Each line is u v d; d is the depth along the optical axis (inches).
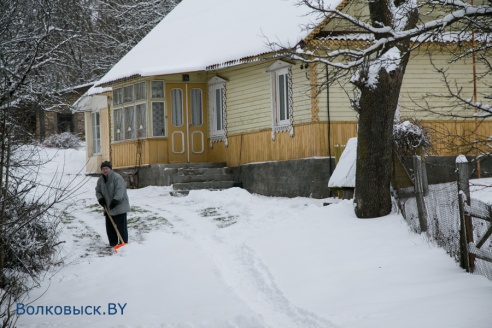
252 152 1111.0
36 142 548.4
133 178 1230.3
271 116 1063.0
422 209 590.2
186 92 1222.9
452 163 993.5
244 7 1253.7
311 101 975.6
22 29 557.0
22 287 551.8
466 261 489.7
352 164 749.9
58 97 585.3
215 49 1167.6
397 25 630.5
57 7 613.3
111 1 1979.6
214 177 1133.1
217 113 1207.6
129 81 1251.2
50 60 551.5
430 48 999.0
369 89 661.3
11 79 520.1
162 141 1211.2
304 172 992.2
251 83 1111.6
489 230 464.8
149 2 1957.4
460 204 493.7
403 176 646.5
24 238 586.2
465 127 1021.8
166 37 1392.7
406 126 694.5
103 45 1891.0
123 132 1288.1
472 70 1022.4
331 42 932.0
